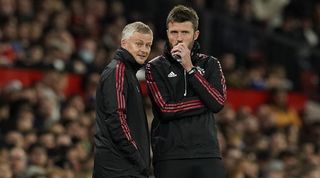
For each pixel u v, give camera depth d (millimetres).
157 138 24359
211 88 24031
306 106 62406
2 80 47844
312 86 64000
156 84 24438
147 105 45875
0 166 36875
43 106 43875
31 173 37812
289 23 65688
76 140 42656
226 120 51469
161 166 24203
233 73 58438
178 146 24078
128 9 59531
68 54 50312
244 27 60719
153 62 24672
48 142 40469
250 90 58719
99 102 24047
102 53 52625
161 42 54969
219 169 24156
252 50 61312
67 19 53125
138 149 23812
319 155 54531
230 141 49344
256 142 51594
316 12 68562
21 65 48438
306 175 48438
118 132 23500
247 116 54625
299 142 56219
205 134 24125
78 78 50031
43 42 50156
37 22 50781
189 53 24047
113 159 23719
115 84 23719
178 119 24219
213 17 58844
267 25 64500
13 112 42875
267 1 65000
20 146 39969
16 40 49188
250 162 46594
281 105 59281
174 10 24328
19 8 50781
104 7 56500
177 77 24375
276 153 51250
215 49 59062
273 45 62375
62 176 38688
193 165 24000
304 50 63844
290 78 62938
